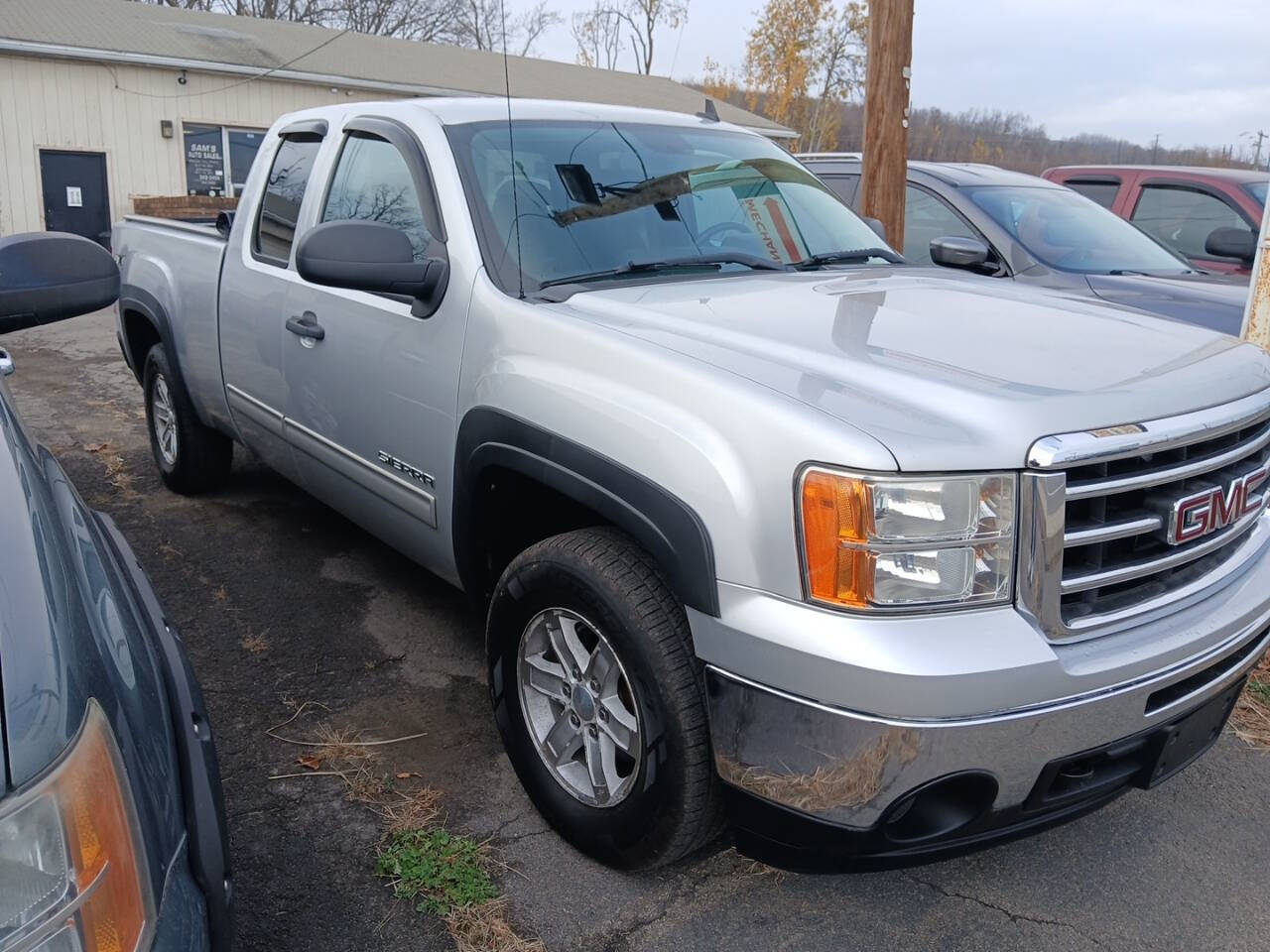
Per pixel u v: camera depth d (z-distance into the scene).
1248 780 3.19
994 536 2.01
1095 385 2.23
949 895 2.62
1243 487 2.40
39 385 7.80
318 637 3.84
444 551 3.18
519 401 2.66
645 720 2.35
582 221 3.23
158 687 1.59
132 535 4.79
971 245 4.34
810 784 2.07
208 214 6.84
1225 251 7.00
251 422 4.29
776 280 3.20
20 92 17.98
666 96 28.77
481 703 3.42
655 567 2.39
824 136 37.69
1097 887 2.68
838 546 1.97
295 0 34.84
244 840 2.70
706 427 2.20
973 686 1.93
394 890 2.54
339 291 3.51
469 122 3.43
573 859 2.68
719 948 2.40
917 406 2.12
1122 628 2.18
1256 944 2.49
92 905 1.18
